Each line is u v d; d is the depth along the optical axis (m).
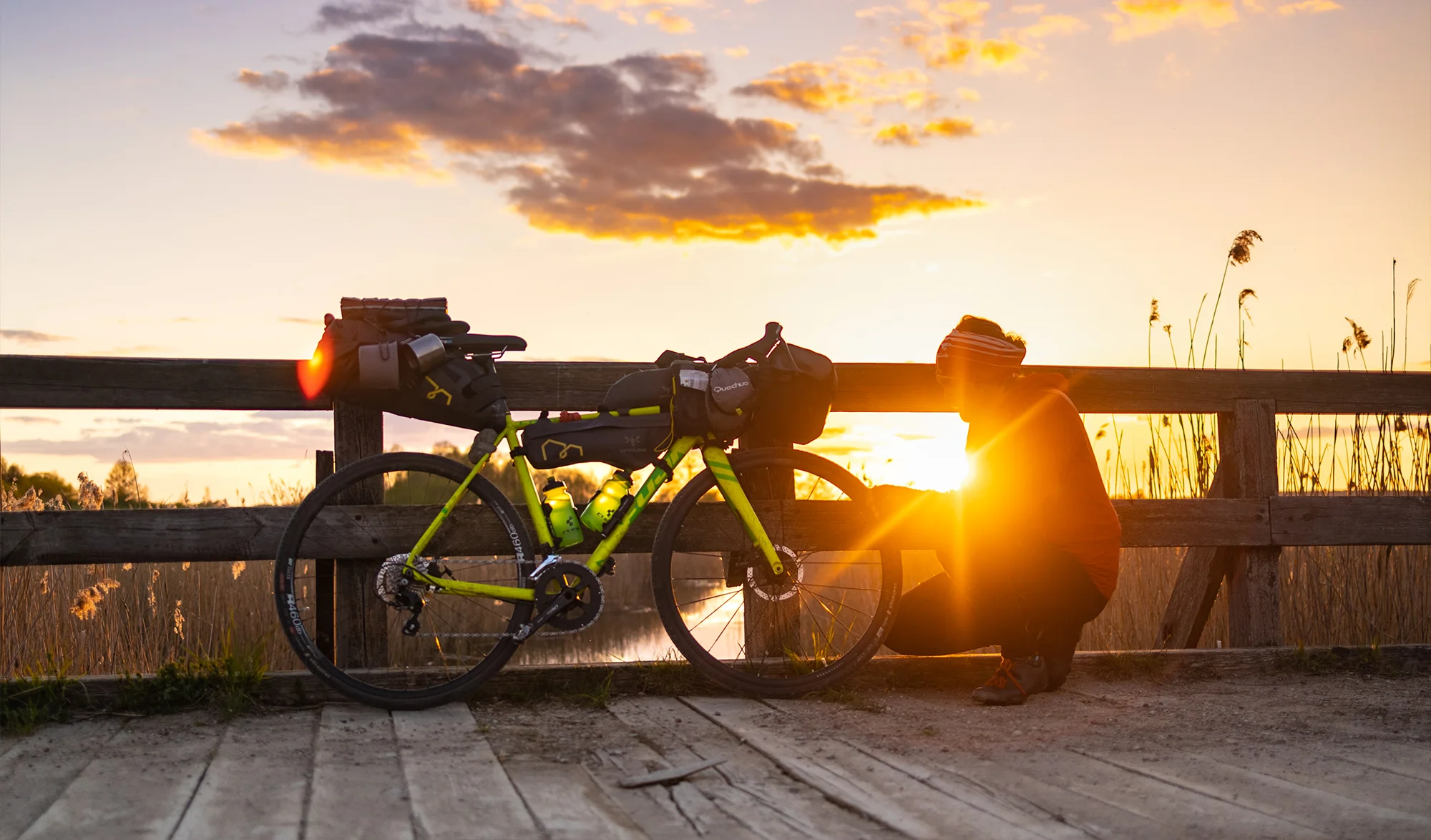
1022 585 3.73
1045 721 3.49
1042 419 3.74
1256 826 2.38
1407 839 2.29
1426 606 5.07
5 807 2.58
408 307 3.73
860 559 4.87
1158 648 4.99
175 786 2.74
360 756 3.03
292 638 3.59
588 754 3.07
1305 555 5.20
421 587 3.61
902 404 4.38
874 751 3.07
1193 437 5.77
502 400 3.76
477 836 2.33
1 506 5.17
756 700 3.82
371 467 3.73
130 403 3.83
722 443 3.89
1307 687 4.12
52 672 3.66
